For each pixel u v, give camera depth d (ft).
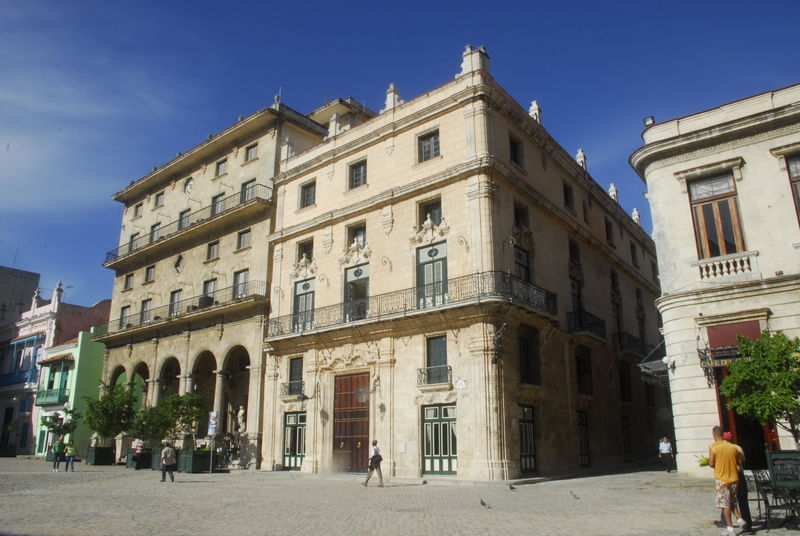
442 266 80.23
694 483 52.37
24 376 164.14
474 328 73.10
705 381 55.47
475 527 34.55
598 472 84.48
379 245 87.97
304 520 38.34
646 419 113.29
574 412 86.84
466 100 82.79
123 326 138.31
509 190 83.35
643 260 136.15
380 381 80.89
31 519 39.40
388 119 93.20
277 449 92.58
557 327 85.97
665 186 61.93
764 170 57.11
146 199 146.72
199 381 120.78
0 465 105.40
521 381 76.28
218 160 127.44
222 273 115.55
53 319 161.99
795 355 35.78
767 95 58.65
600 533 31.60
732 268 56.49
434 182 82.53
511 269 79.71
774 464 33.68
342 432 84.64
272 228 108.37
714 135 59.31
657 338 133.69
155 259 135.54
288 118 116.47
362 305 86.79
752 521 34.47
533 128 93.45
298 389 92.27
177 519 39.24
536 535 31.42
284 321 97.55
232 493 57.16
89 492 58.80
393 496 53.36
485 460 68.08
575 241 101.71
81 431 142.41
